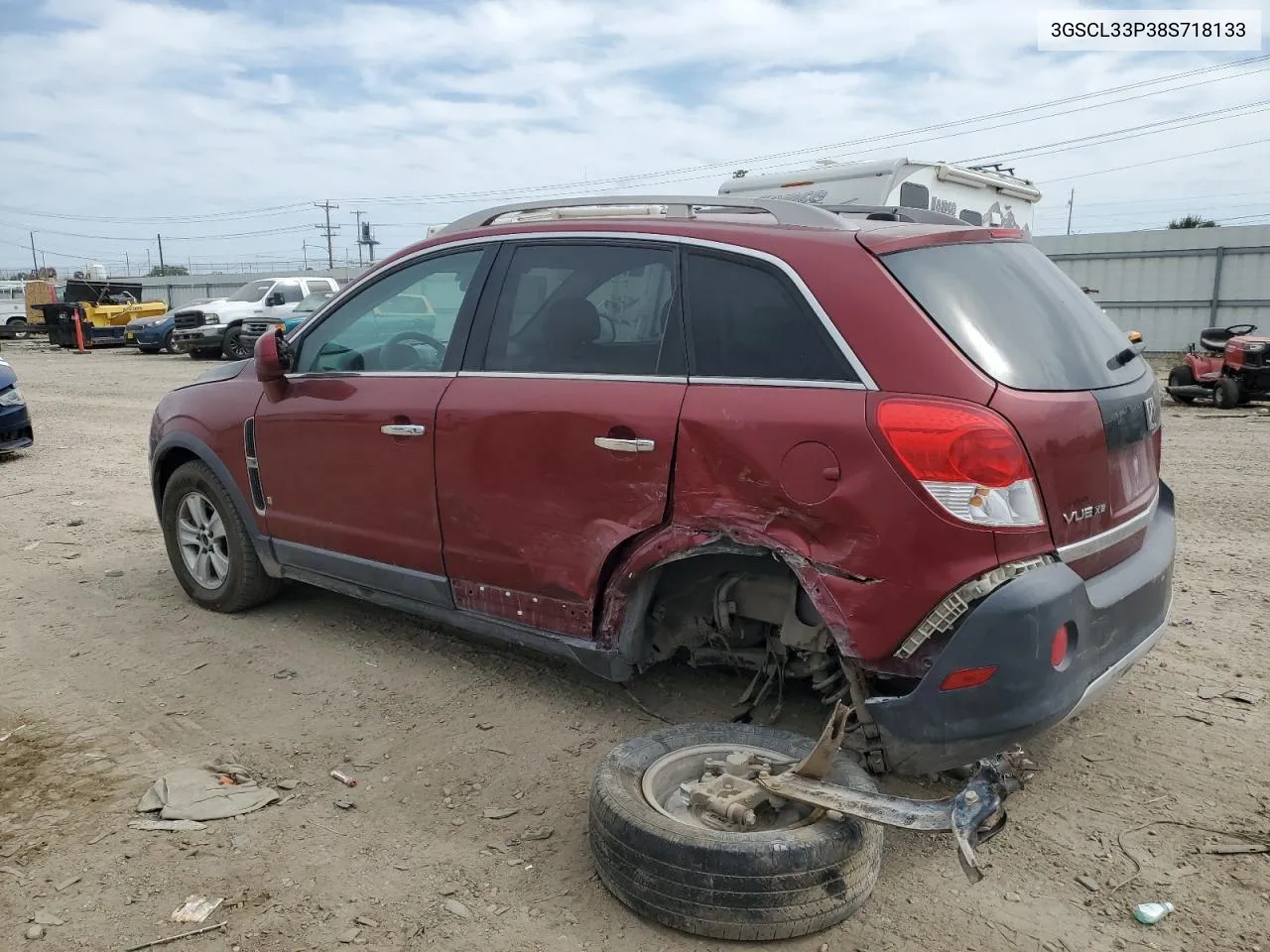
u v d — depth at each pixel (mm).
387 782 3529
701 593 3596
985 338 3008
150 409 14969
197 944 2672
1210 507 7414
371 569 4363
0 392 9883
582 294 3703
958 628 2814
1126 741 3744
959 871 2979
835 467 2965
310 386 4547
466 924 2750
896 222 3604
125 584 5816
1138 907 2787
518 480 3730
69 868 3014
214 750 3779
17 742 3852
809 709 3855
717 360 3309
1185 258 25062
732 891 2609
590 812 2912
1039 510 2871
